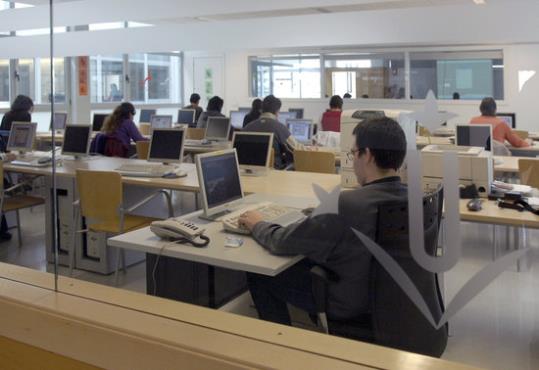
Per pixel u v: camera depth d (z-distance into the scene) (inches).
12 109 132.4
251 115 191.3
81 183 92.6
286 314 45.4
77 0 179.9
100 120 168.2
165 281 57.5
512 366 36.4
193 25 227.6
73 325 42.9
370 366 34.9
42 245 68.5
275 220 66.9
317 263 46.3
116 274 60.6
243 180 101.8
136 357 40.0
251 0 198.2
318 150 113.8
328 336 39.7
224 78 298.2
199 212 83.0
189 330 40.4
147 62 264.5
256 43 210.1
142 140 161.6
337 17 178.7
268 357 36.2
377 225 39.3
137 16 211.6
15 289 49.1
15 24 128.2
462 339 36.3
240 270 54.9
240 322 42.1
